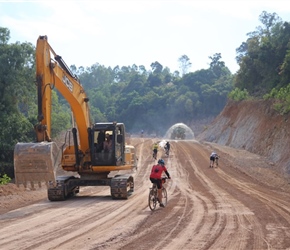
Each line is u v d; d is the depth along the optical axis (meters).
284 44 68.81
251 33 105.69
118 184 18.12
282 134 42.66
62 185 17.92
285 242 9.95
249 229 11.48
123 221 12.74
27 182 13.68
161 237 10.48
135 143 64.62
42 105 14.63
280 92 50.66
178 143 63.44
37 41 14.80
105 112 164.62
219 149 53.31
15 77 43.16
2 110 43.53
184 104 139.12
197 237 10.48
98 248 9.30
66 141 19.78
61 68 16.20
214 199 18.17
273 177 30.20
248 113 63.16
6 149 41.28
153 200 15.17
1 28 43.84
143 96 159.62
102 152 18.86
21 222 12.56
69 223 12.41
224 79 145.00
